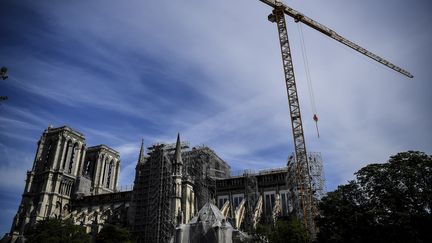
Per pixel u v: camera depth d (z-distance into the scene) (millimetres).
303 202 103438
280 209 118250
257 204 119188
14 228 142625
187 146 140375
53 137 166375
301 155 106812
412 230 58094
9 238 132875
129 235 110625
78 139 172625
